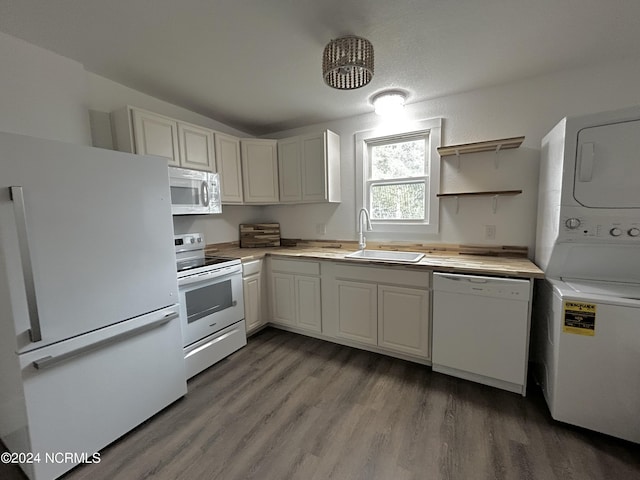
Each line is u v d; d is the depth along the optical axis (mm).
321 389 1991
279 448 1501
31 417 1247
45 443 1293
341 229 3139
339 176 3064
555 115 2092
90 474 1372
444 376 2113
